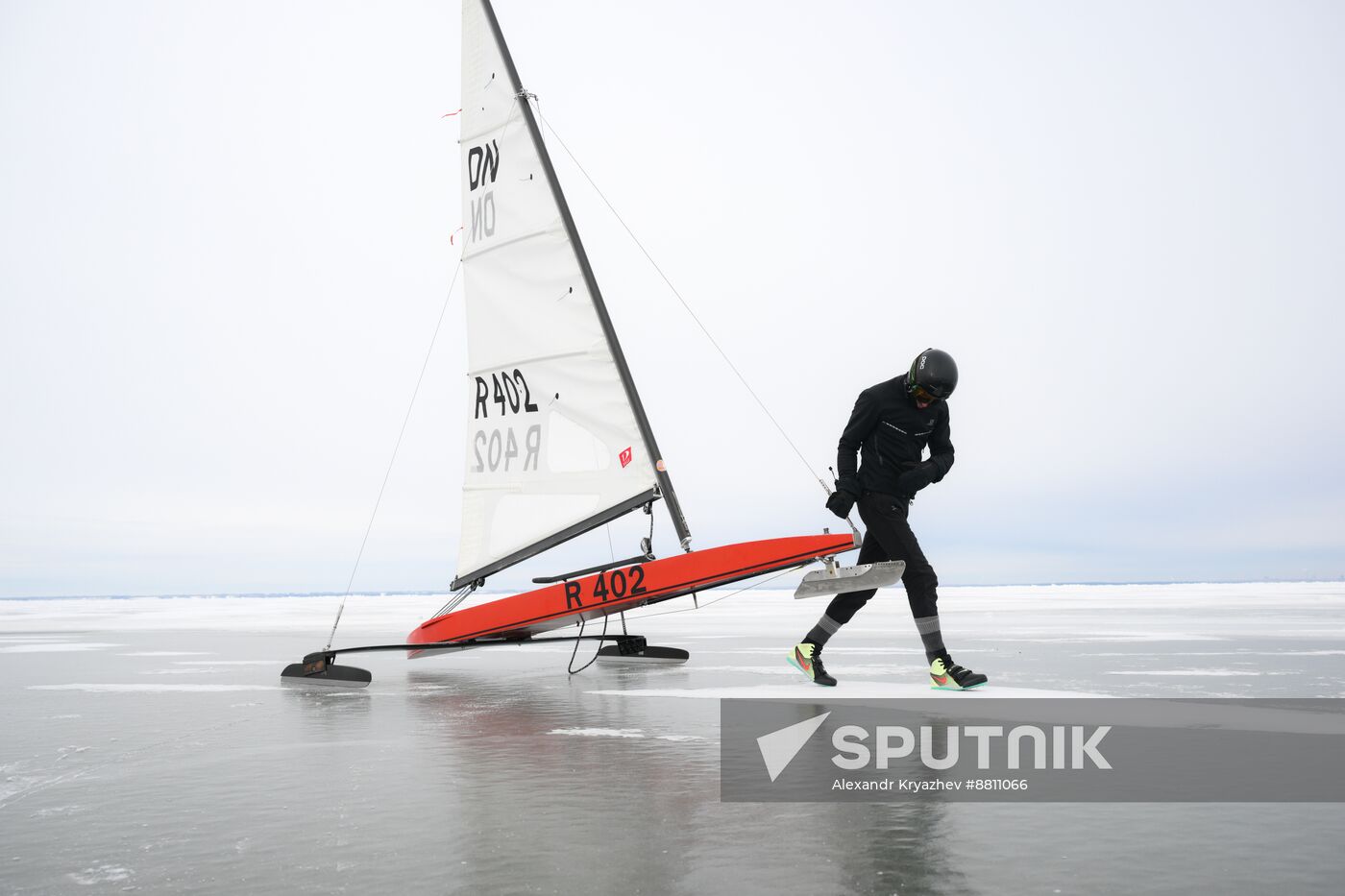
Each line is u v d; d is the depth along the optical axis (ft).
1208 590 98.27
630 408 19.04
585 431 19.61
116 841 7.24
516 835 7.22
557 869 6.34
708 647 26.16
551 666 22.88
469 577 21.17
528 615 18.69
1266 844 6.83
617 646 23.06
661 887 5.93
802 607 62.64
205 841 7.20
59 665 23.77
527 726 12.89
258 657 26.03
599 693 16.58
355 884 6.11
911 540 15.42
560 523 19.81
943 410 15.52
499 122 21.17
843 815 7.70
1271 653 22.06
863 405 15.40
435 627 20.35
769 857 6.56
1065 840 6.93
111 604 97.30
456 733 12.44
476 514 21.13
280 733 12.66
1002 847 6.76
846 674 17.87
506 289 20.90
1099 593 84.84
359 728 13.02
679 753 10.54
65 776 9.81
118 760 10.74
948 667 15.42
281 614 60.75
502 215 20.99
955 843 6.86
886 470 15.44
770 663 21.31
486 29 21.52
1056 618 39.14
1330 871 6.21
